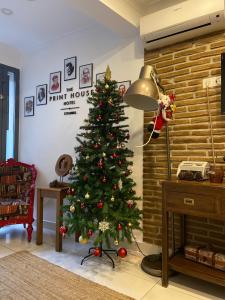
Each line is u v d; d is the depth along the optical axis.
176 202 1.86
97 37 2.98
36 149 3.58
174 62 2.38
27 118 3.73
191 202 1.78
